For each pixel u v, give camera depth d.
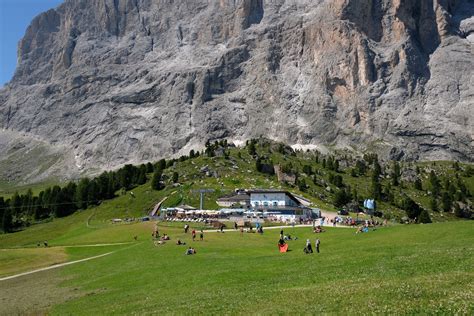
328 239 84.94
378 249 58.22
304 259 58.19
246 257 69.06
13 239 182.00
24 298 57.94
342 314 27.33
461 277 33.22
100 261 83.38
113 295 51.44
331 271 45.72
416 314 25.11
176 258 73.94
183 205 184.75
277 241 91.50
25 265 88.19
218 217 159.75
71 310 46.94
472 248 48.75
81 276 70.00
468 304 25.20
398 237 71.38
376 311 26.55
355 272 43.22
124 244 111.25
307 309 29.83
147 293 49.16
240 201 188.62
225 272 54.25
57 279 70.50
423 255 47.56
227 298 38.97
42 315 46.97
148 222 152.88
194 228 130.00
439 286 30.95
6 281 73.50
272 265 56.34
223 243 90.06
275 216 159.38
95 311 43.94
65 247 113.44
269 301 34.50
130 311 40.75
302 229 112.38
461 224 74.69
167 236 103.25
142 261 75.38
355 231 93.38
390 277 38.31
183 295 44.62
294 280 44.06
